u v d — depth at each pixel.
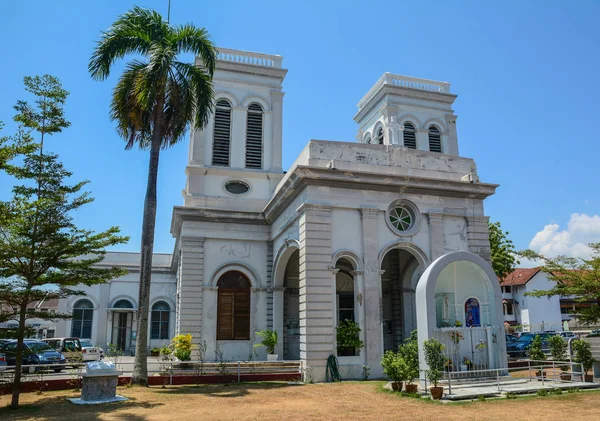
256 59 31.31
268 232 27.91
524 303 54.06
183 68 20.34
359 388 16.86
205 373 19.42
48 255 15.00
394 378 15.52
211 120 29.61
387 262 26.55
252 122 30.34
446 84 35.09
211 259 26.81
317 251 20.05
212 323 26.02
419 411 12.62
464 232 22.61
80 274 15.91
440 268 16.78
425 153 22.98
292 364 20.91
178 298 29.84
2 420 12.30
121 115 20.36
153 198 19.55
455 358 17.45
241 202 28.45
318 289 19.73
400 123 33.09
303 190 21.06
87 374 14.91
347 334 19.70
